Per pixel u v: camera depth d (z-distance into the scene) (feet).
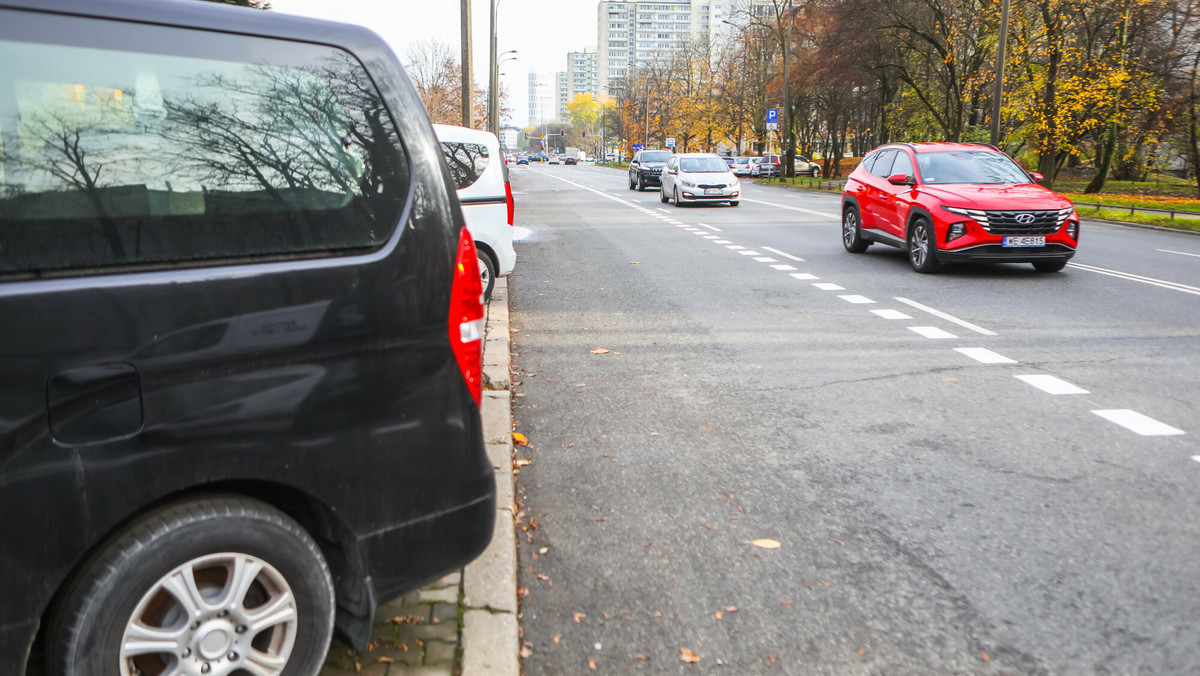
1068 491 15.35
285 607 8.36
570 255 51.52
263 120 8.22
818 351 26.32
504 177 33.09
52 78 7.23
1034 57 119.24
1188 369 23.85
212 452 7.84
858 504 14.87
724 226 71.41
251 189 8.06
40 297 6.99
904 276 42.19
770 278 41.63
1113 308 33.24
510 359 25.54
